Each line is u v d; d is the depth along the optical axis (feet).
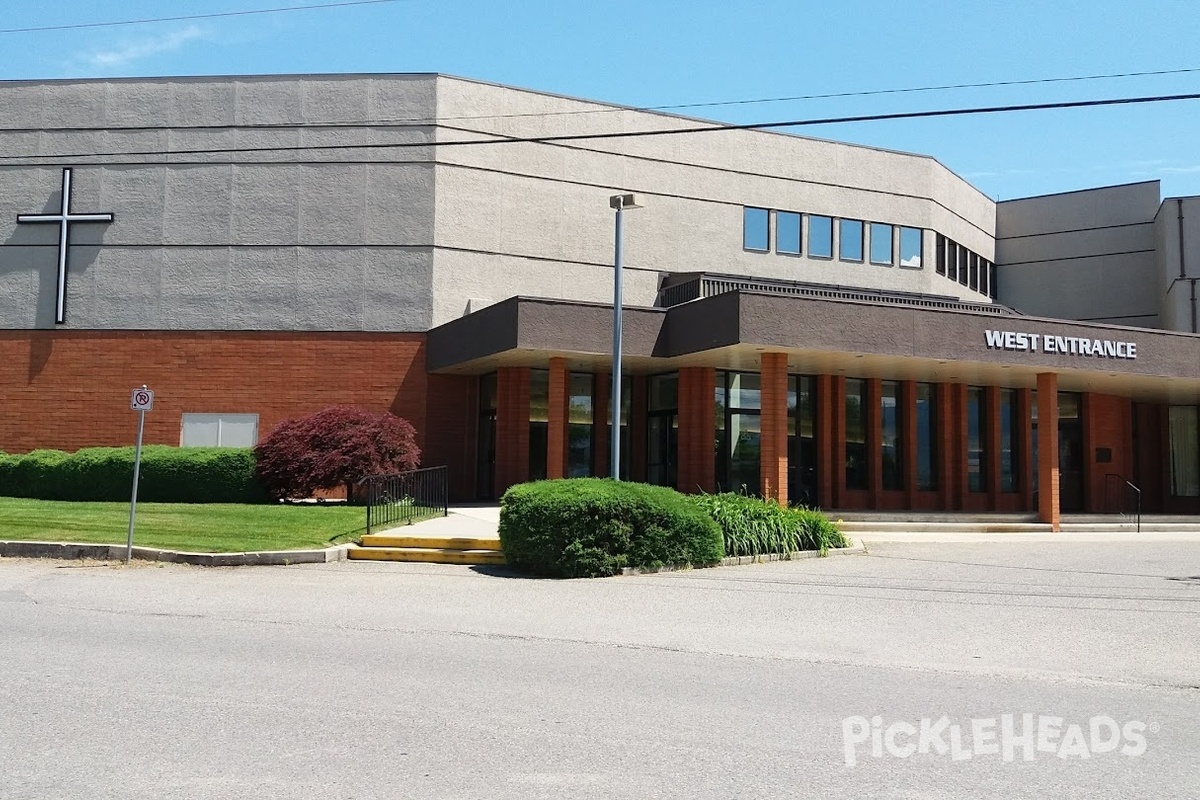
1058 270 130.72
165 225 95.14
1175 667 30.60
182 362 93.76
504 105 97.55
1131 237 126.11
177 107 96.07
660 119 103.24
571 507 50.65
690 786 18.67
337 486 76.84
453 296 94.07
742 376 87.56
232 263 94.53
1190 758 21.24
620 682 27.45
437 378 93.20
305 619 37.24
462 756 20.27
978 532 80.12
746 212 106.11
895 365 81.35
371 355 93.09
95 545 54.75
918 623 37.83
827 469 89.56
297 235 94.53
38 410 93.71
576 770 19.49
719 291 92.68
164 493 76.28
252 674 27.53
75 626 34.73
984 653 32.45
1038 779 19.60
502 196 96.68
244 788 18.22
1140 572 53.62
